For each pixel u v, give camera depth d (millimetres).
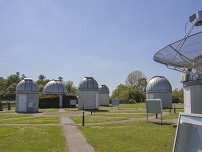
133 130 18906
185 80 23312
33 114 36812
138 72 109438
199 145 7414
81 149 13125
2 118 30438
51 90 60938
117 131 18469
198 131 7590
